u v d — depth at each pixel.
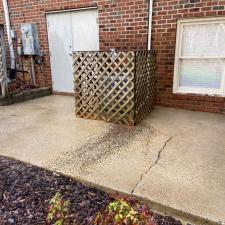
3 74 5.19
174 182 2.29
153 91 4.76
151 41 4.83
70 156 2.88
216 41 4.29
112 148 3.08
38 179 2.42
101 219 1.75
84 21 5.57
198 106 4.70
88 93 4.17
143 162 2.70
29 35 6.12
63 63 6.20
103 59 3.86
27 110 4.93
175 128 3.77
